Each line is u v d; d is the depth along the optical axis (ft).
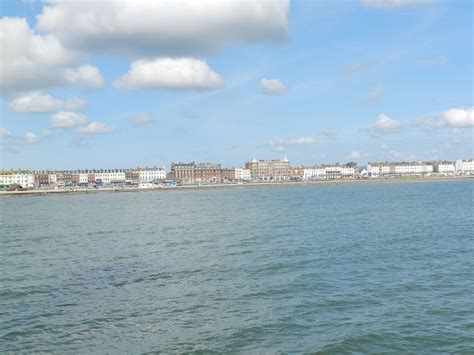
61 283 99.71
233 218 234.79
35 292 92.73
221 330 70.13
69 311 80.33
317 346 63.93
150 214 279.28
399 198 367.25
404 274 100.68
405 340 65.31
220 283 96.48
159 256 128.88
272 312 77.30
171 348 64.44
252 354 62.03
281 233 168.66
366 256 120.98
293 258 119.75
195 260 121.19
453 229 169.68
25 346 65.98
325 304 80.79
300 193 526.98
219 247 141.08
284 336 67.46
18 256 133.80
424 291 87.61
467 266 107.14
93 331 70.95
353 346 63.77
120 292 91.56
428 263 111.24
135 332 70.28
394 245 137.28
